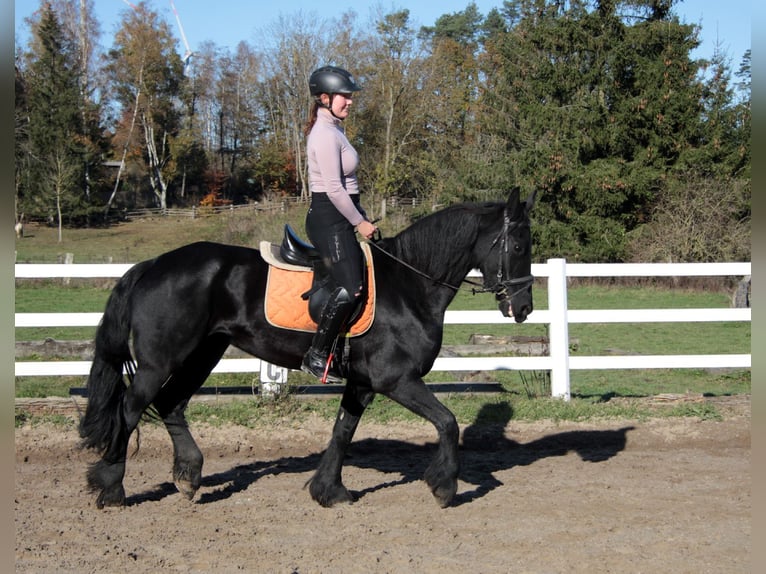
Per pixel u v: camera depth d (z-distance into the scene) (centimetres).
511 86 3156
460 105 4303
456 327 1498
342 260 475
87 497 538
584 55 3009
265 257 513
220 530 469
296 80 5466
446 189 3366
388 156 4231
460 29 7062
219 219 5366
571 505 523
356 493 554
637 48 2930
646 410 764
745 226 2458
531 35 3070
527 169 2969
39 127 5122
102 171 5769
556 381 798
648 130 2878
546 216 2956
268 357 517
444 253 505
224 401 759
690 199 2566
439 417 496
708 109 2948
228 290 504
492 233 510
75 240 4800
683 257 2472
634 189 2773
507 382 944
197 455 530
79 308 1781
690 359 809
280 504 528
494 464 643
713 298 2106
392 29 4356
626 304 1955
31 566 401
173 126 6650
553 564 414
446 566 410
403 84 4350
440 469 500
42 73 5347
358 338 495
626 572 404
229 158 7475
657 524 482
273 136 6184
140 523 481
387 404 771
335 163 472
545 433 718
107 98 6581
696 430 725
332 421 725
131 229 5294
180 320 496
